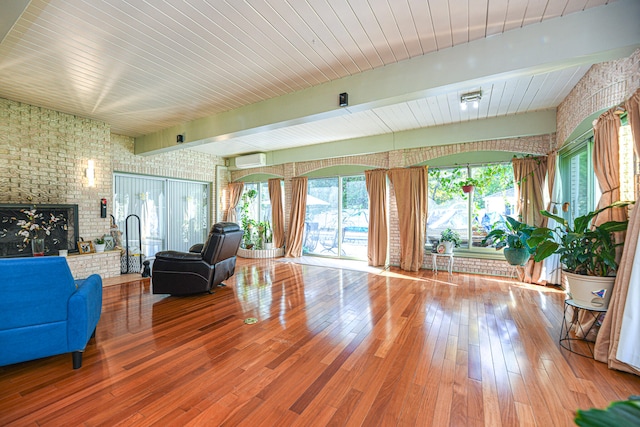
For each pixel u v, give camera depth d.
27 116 4.30
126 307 3.71
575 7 2.23
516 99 4.14
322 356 2.46
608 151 2.65
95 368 2.27
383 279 5.16
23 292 2.10
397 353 2.50
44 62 3.05
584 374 2.16
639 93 2.17
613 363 2.21
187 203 7.71
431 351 2.53
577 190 4.06
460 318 3.30
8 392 1.96
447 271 5.75
